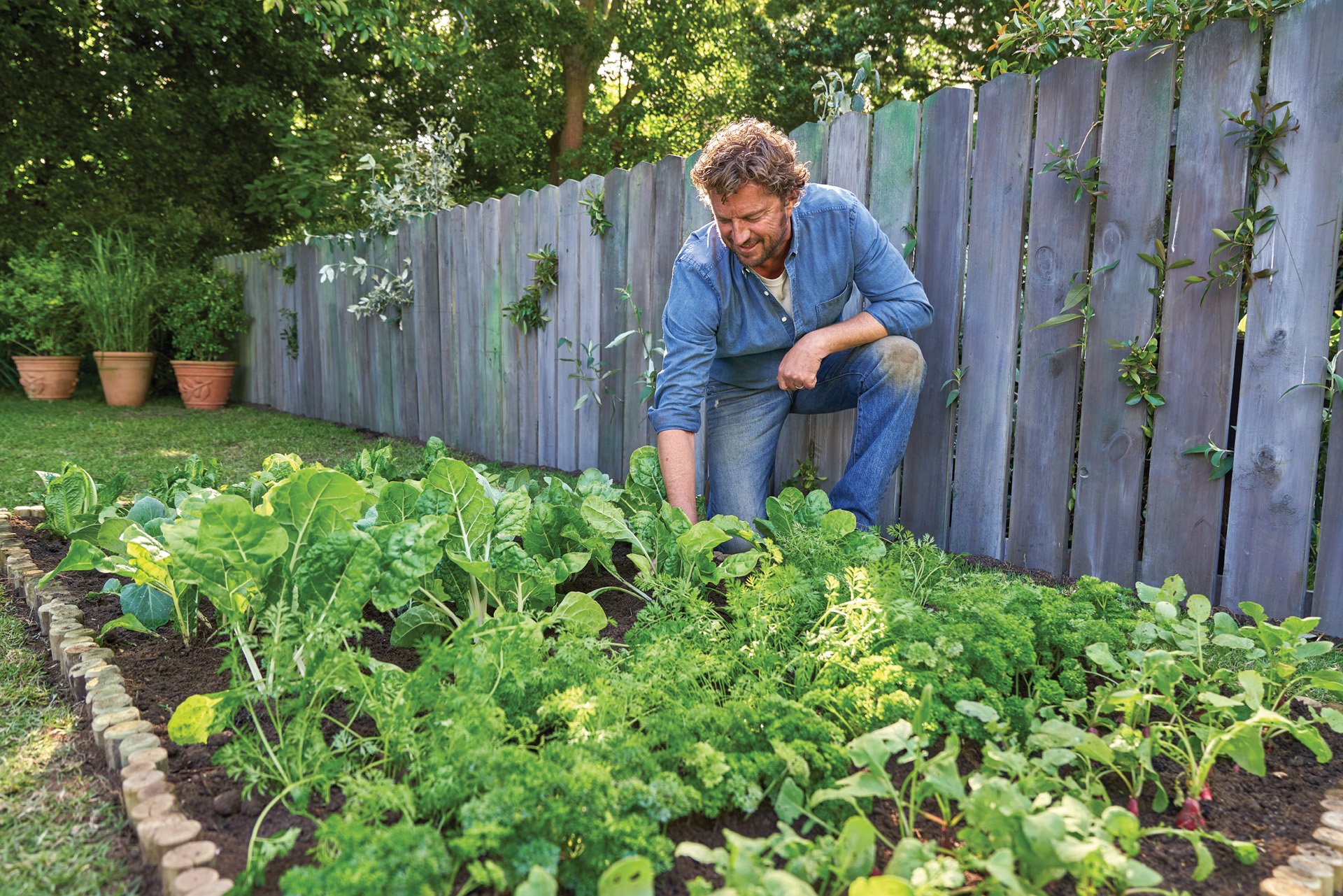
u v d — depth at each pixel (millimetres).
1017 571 2574
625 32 15250
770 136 2029
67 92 9930
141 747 1238
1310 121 2023
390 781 1049
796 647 1523
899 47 12719
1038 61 2824
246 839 1067
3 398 7809
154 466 4293
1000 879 851
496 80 13711
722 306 2410
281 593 1404
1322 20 1988
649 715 1221
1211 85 2168
